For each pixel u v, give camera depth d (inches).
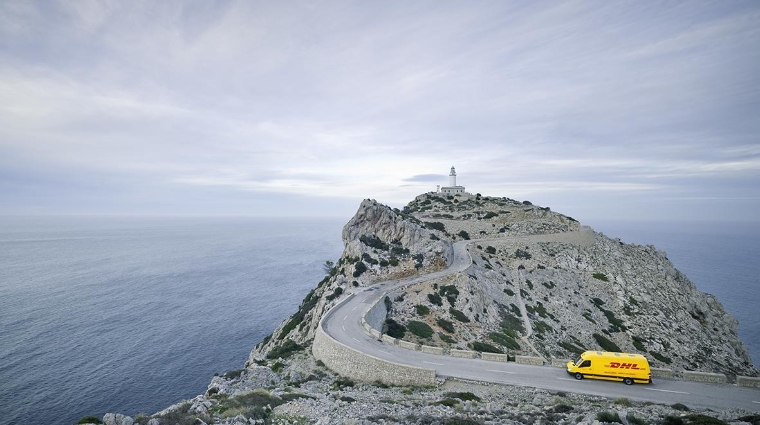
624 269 3833.7
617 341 2797.7
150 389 3191.4
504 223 4815.5
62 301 5698.8
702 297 3786.9
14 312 5098.4
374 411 932.6
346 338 1737.2
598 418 809.5
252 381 1318.9
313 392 1226.0
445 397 1149.1
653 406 1082.1
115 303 5689.0
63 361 3639.3
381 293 2490.2
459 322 2236.7
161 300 5935.0
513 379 1338.6
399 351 1612.9
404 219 3875.5
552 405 1065.5
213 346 4163.4
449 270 3046.3
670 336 2962.6
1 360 3614.7
